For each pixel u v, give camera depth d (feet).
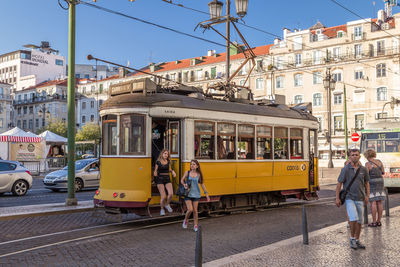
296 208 46.57
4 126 288.71
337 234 28.40
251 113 42.47
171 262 22.76
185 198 32.27
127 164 34.50
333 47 190.90
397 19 175.22
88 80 297.53
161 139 37.78
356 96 182.80
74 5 46.39
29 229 33.30
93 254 24.77
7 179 58.75
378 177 31.86
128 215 41.01
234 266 20.42
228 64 56.34
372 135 67.56
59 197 58.23
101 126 36.58
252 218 38.83
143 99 35.12
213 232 31.53
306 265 20.59
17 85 335.88
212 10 56.85
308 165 49.85
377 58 177.99
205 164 37.50
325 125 189.37
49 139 111.86
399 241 26.18
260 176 43.16
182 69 242.78
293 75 199.82
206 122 37.91
